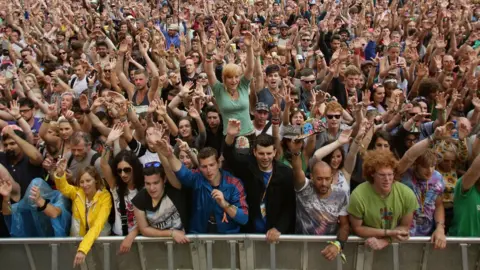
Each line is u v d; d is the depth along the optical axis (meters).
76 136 4.90
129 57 8.32
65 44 11.83
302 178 4.23
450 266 4.00
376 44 10.57
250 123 5.76
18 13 13.70
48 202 4.37
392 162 3.79
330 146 4.49
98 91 7.85
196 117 5.93
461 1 12.59
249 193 4.23
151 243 4.15
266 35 11.21
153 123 5.52
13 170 5.00
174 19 12.71
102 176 4.59
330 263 4.04
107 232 4.39
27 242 4.05
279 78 7.29
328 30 11.09
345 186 4.29
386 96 7.26
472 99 6.25
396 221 3.94
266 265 4.09
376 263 4.01
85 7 14.73
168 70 8.80
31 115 6.71
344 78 7.58
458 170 4.78
